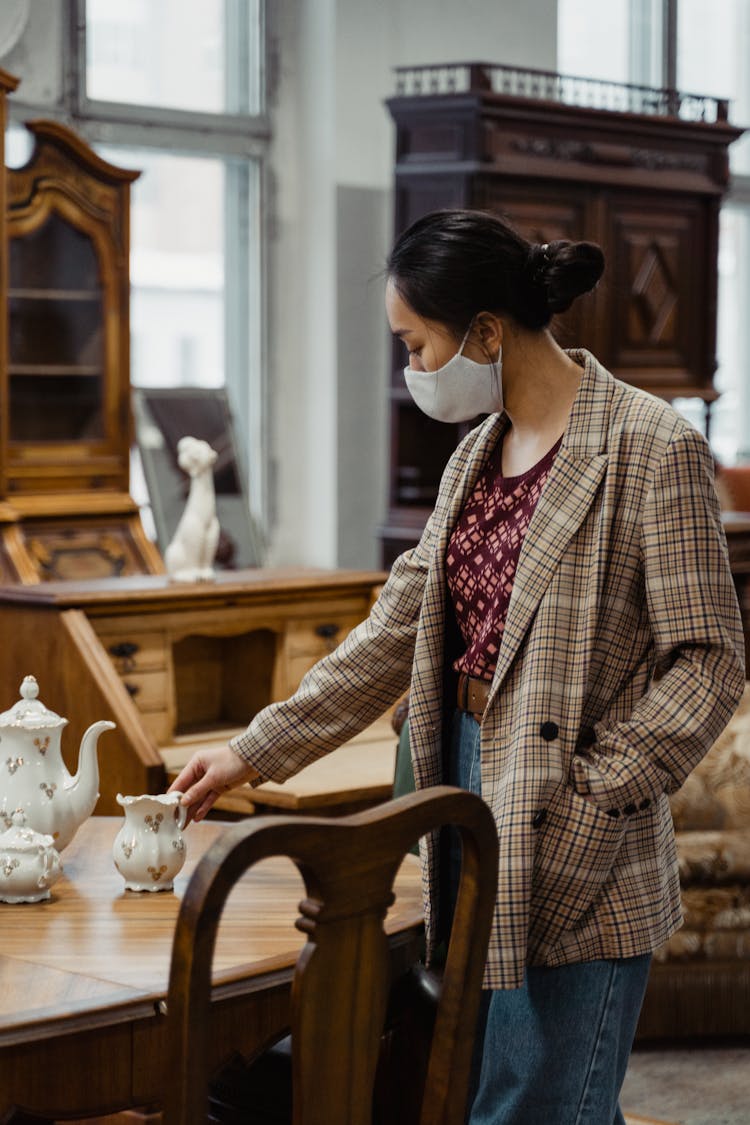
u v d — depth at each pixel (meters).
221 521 5.27
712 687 1.70
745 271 7.86
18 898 2.04
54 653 3.62
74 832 2.20
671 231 6.02
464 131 5.36
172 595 3.78
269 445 6.00
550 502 1.76
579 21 7.07
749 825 3.68
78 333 4.76
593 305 2.02
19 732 2.15
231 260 5.96
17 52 5.15
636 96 7.30
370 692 2.03
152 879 2.09
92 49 5.43
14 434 4.64
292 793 3.32
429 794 1.49
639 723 1.70
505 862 1.69
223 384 5.97
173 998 1.32
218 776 2.07
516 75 6.48
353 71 5.88
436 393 1.84
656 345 6.02
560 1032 1.75
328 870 1.38
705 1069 3.52
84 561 4.63
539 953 1.73
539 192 5.54
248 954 1.81
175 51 5.68
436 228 1.81
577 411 1.79
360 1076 1.46
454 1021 1.57
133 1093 1.66
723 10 7.63
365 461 6.03
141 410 5.16
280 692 4.05
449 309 1.79
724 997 3.59
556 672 1.73
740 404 7.88
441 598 1.89
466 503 1.91
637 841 1.77
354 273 5.94
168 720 3.83
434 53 6.13
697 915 3.56
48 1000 1.65
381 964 1.45
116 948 1.84
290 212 5.99
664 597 1.71
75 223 4.68
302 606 4.08
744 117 7.76
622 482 1.75
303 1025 1.39
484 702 1.83
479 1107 1.82
